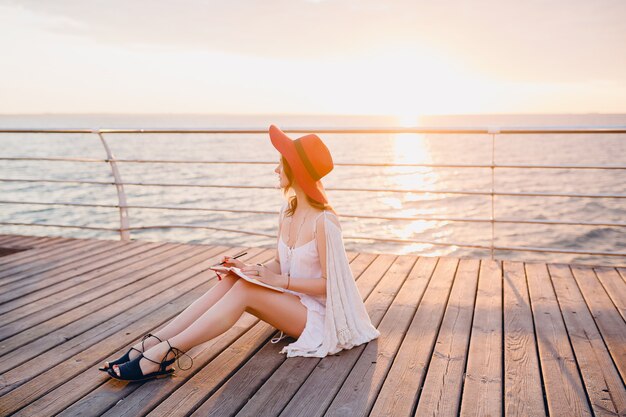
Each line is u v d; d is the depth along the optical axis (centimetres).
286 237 245
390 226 2203
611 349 242
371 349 244
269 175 3988
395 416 188
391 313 290
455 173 4116
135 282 353
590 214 2366
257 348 246
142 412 192
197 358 235
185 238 1914
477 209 2542
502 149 6681
